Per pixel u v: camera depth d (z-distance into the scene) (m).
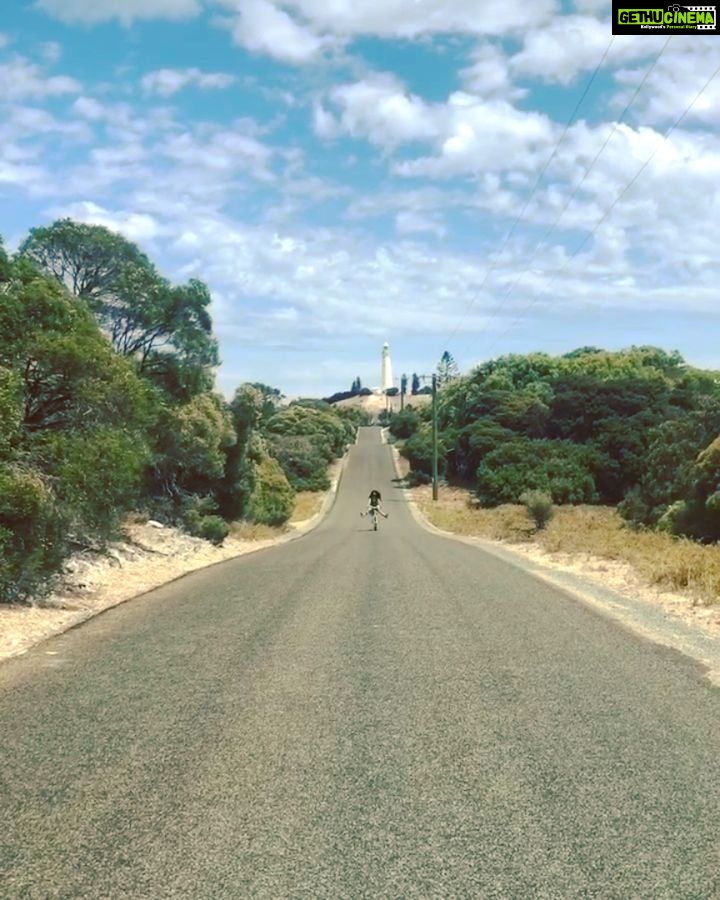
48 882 3.90
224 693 7.37
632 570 17.78
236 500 37.31
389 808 4.76
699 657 8.91
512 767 5.44
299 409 111.81
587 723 6.43
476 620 11.26
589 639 9.91
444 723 6.45
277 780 5.22
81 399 13.45
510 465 66.50
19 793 5.01
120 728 6.32
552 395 85.81
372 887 3.83
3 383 11.51
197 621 11.27
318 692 7.40
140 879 3.92
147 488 28.14
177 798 4.92
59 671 8.25
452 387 116.88
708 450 29.42
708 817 4.62
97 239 23.50
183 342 26.33
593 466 66.12
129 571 17.25
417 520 60.41
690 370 106.81
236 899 3.73
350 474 98.69
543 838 4.35
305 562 20.80
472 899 3.72
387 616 11.60
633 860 4.10
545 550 24.88
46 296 13.19
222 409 33.94
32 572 11.91
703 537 28.34
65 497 12.65
